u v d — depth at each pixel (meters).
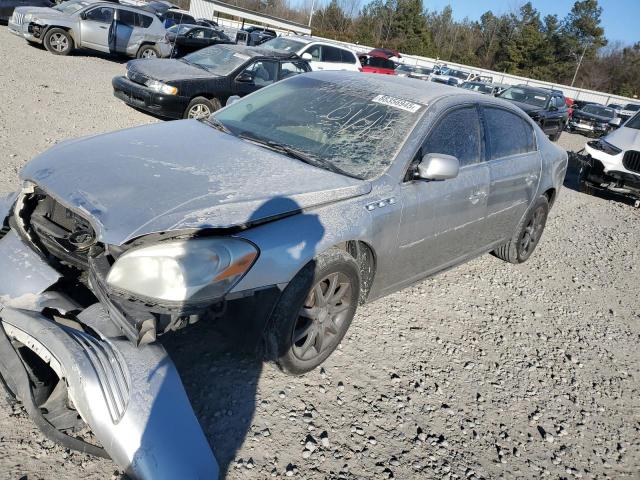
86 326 2.30
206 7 38.53
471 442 2.96
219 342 3.18
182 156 3.02
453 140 3.84
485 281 5.12
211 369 2.96
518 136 4.75
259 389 2.90
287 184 2.90
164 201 2.50
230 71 9.62
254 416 2.72
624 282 5.96
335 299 3.03
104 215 2.38
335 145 3.48
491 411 3.26
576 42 69.75
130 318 2.20
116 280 2.25
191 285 2.27
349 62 15.52
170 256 2.27
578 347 4.30
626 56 71.00
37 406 2.12
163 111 9.03
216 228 2.44
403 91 3.93
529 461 2.93
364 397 3.08
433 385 3.36
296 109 3.85
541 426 3.24
